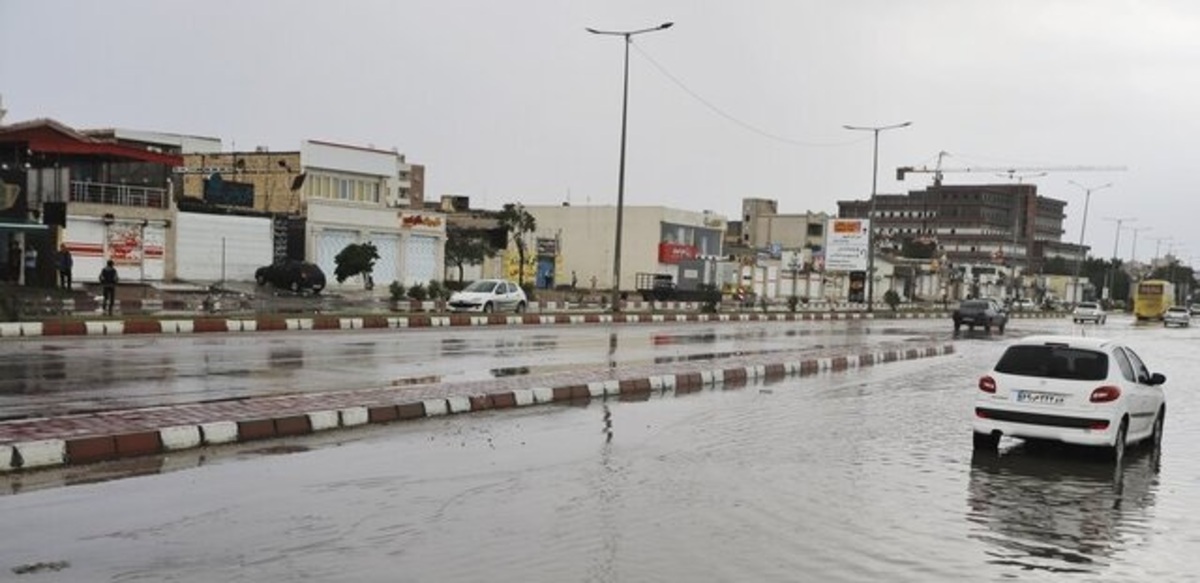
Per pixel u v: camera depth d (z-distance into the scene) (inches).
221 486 343.6
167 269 1750.7
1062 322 2999.5
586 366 802.2
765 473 403.9
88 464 376.5
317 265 1957.4
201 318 1066.7
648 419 553.0
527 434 483.2
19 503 311.3
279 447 425.7
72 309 1127.0
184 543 270.8
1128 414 477.1
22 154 1525.6
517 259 2672.2
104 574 241.6
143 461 385.7
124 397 511.8
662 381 722.2
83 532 279.1
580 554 272.7
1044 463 460.8
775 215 4562.0
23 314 989.2
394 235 2201.0
